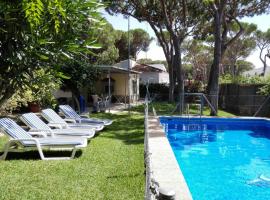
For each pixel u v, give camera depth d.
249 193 6.85
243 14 22.56
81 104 17.88
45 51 4.27
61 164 7.08
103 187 5.58
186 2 22.25
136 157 7.80
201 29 25.25
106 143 9.57
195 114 17.80
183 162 9.56
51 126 10.45
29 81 4.53
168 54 26.05
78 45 4.47
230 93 21.88
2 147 8.73
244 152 10.91
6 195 5.14
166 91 32.44
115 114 17.77
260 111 18.69
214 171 8.56
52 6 3.72
